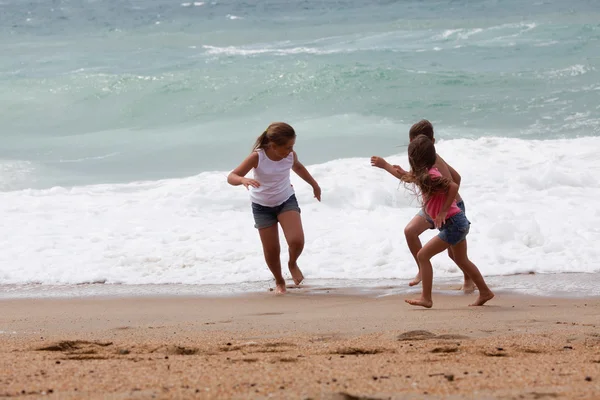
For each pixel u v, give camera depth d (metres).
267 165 10.49
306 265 11.88
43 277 11.52
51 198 16.38
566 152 18.41
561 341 6.78
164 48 43.62
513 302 9.34
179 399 4.46
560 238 12.71
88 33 53.56
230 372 5.25
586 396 4.50
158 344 6.81
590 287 10.18
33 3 73.06
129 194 16.59
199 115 26.80
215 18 62.16
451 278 11.09
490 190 15.96
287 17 61.03
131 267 12.00
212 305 9.59
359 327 7.87
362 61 34.28
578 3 55.19
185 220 14.59
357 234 13.34
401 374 5.16
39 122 26.75
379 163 9.32
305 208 15.00
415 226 9.45
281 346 6.72
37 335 7.69
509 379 4.97
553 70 30.86
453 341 6.80
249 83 29.14
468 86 28.72
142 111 27.50
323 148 21.75
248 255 12.43
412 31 46.41
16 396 4.59
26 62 38.88
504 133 23.06
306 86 28.58
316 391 4.61
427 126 9.78
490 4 59.62
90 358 6.16
